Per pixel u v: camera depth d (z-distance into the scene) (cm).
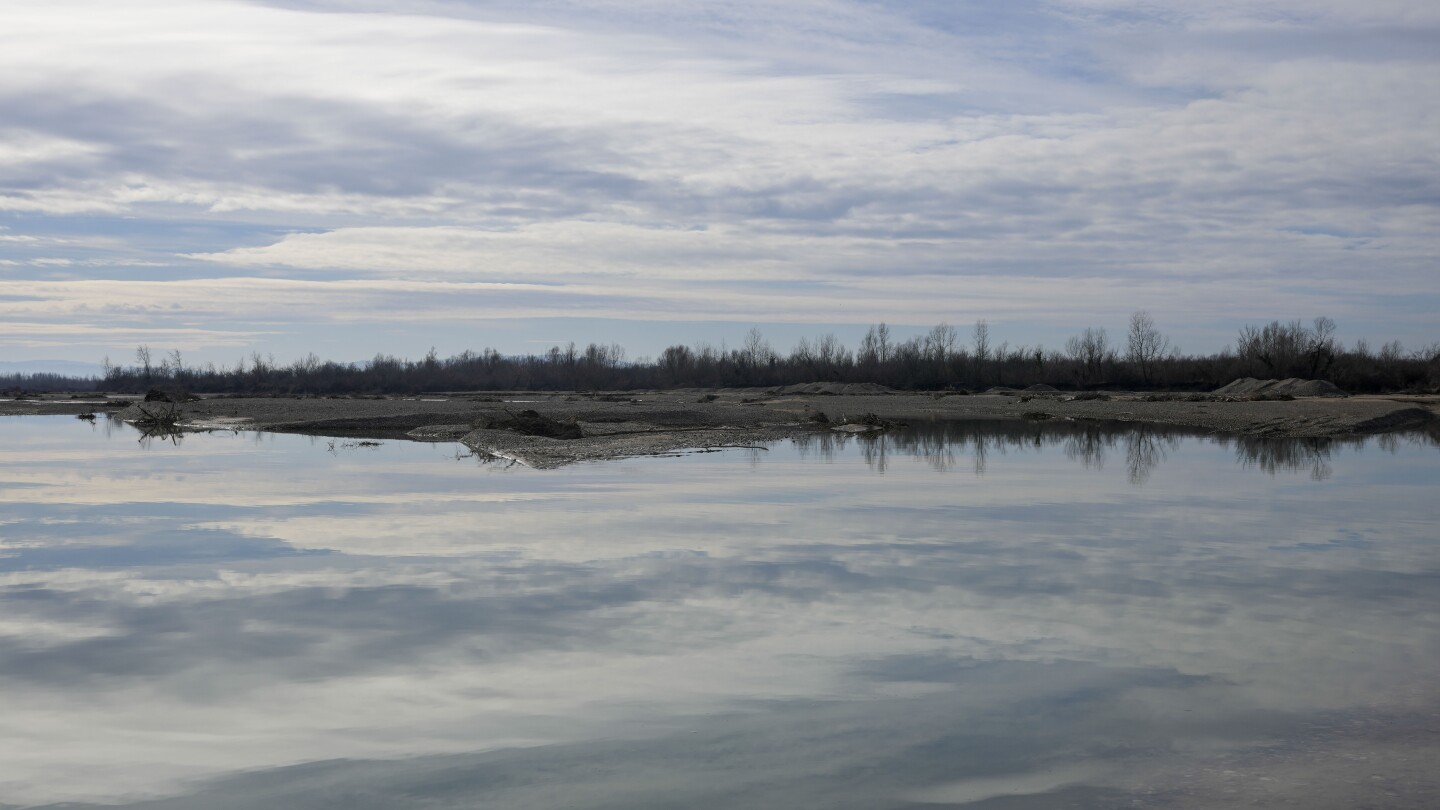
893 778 716
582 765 739
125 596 1221
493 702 862
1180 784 703
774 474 2539
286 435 4406
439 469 2712
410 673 934
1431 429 4478
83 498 2092
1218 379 10669
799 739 782
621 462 2902
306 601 1191
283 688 897
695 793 695
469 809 673
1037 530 1655
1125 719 817
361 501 2016
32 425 5397
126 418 5975
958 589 1238
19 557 1455
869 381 12631
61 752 766
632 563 1388
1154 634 1045
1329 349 9656
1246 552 1470
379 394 12575
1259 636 1038
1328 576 1308
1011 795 689
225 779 720
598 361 15288
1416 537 1596
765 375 13700
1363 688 884
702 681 911
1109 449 3403
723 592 1224
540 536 1597
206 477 2516
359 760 749
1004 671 934
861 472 2589
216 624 1095
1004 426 4909
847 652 990
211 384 14925
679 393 11975
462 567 1367
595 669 944
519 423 3962
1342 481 2369
